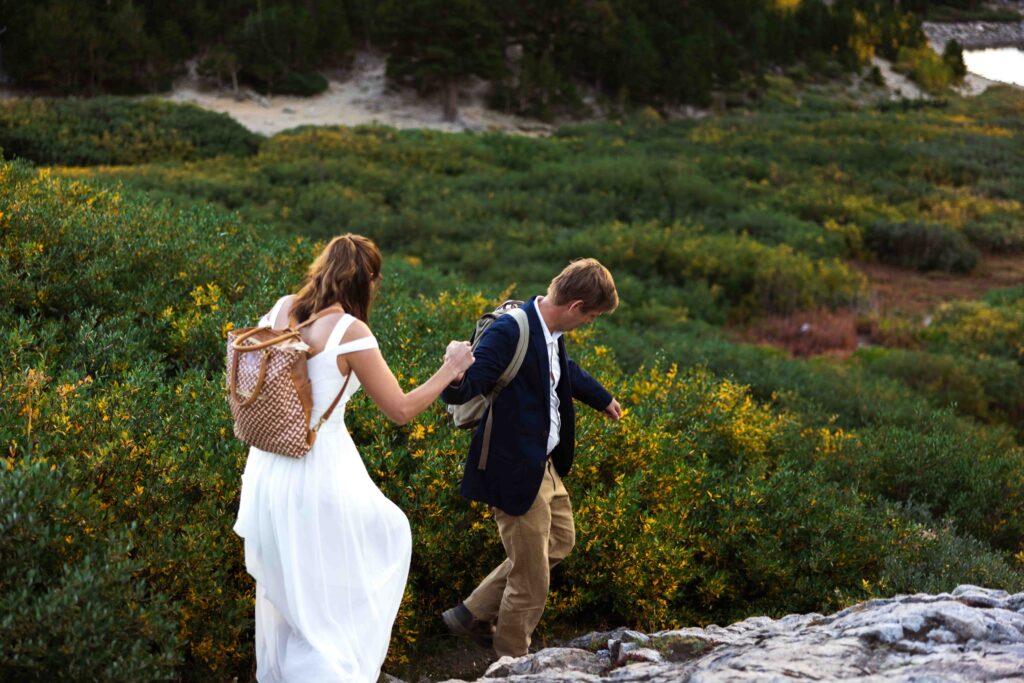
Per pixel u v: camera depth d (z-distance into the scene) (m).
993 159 40.22
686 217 26.61
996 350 17.64
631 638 3.19
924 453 7.14
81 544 2.90
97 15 45.56
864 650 2.56
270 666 2.75
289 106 47.69
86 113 35.75
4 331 4.47
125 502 3.22
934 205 31.53
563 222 26.34
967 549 5.18
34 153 31.98
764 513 5.10
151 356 4.73
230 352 2.58
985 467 6.95
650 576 4.24
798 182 34.03
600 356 6.48
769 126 47.97
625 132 46.12
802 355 17.84
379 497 2.83
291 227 22.69
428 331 6.40
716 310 19.91
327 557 2.66
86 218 6.13
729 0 63.31
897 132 45.72
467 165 33.62
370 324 6.14
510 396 3.13
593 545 4.20
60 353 4.60
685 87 54.53
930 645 2.56
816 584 4.73
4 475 2.83
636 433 4.82
